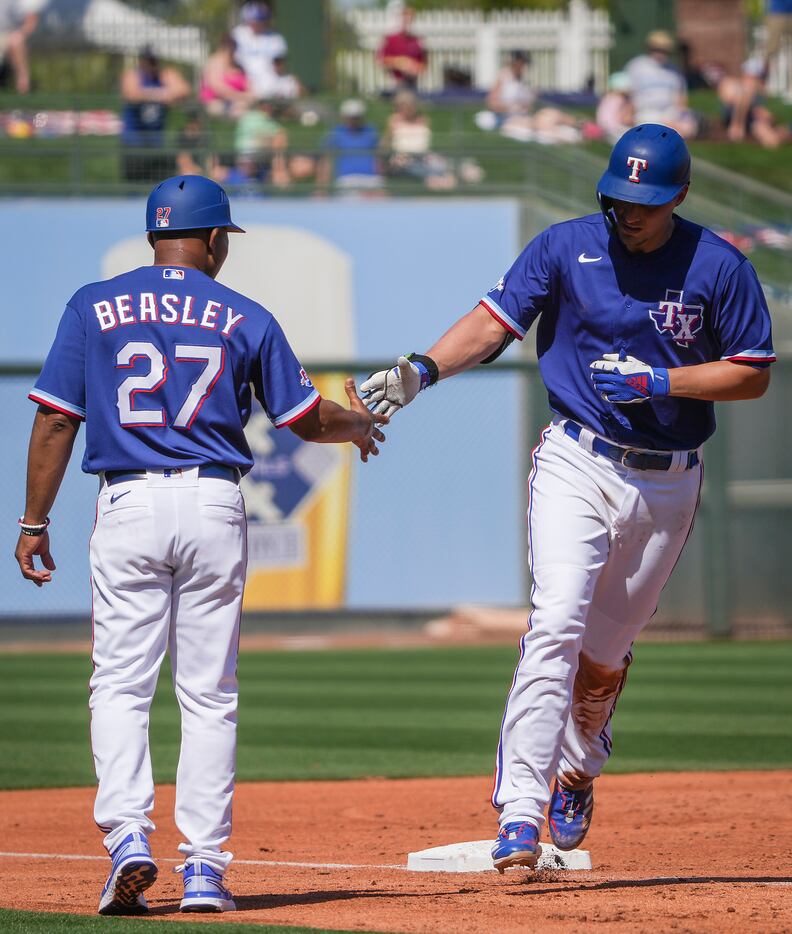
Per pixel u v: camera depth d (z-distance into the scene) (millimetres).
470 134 77125
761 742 31984
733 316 15508
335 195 69125
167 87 73812
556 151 72250
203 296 14977
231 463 14828
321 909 14703
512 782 15477
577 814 18000
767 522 59062
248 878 17703
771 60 93750
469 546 60188
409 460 60062
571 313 16000
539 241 16219
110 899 14297
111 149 68188
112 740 14523
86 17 86375
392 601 59531
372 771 28984
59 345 14930
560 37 98188
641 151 15141
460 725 35531
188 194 15281
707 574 58406
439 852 18500
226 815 14773
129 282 15016
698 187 75125
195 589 14734
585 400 15961
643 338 15695
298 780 27938
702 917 13773
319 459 59219
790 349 61312
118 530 14609
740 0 94125
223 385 14805
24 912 14508
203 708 14797
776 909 14195
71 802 25625
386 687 43000
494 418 60594
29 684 44688
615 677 17094
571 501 15852
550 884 16625
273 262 65000
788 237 69312
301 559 58906
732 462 59000
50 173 74812
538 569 15820
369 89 92312
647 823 22375
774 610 59062
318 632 58906
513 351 61938
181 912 14469
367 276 65125
